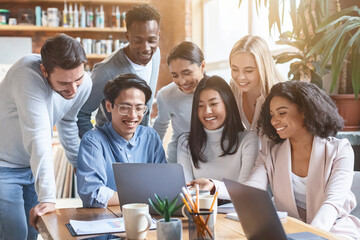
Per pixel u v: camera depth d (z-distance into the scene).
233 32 5.83
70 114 2.56
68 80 2.01
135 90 2.21
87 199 2.04
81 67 2.02
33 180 2.38
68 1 6.94
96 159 2.16
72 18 6.88
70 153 2.69
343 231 1.88
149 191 1.86
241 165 2.34
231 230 1.59
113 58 2.76
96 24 7.01
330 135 2.06
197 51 2.62
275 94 2.09
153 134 2.40
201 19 6.74
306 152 2.10
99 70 2.74
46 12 6.97
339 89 3.23
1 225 2.20
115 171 1.90
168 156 3.01
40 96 2.04
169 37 7.43
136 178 1.87
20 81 2.02
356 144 2.89
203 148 2.38
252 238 1.36
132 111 2.20
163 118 2.99
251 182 2.12
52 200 1.98
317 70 3.00
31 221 1.91
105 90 2.25
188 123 2.86
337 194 1.92
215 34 6.38
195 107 2.35
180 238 1.41
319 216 1.82
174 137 2.96
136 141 2.33
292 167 2.13
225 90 2.33
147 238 1.52
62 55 1.94
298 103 2.04
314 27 2.94
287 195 2.08
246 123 2.68
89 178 2.09
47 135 2.03
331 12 3.38
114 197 2.07
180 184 1.84
